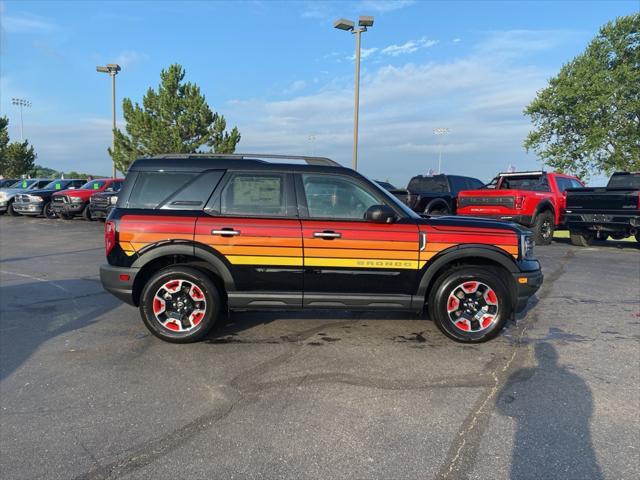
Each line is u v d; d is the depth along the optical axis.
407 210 4.55
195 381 3.60
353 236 4.29
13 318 5.25
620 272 8.30
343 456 2.60
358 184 4.46
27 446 2.69
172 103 26.39
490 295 4.44
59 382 3.57
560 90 35.84
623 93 33.62
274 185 4.41
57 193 18.48
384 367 3.89
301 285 4.36
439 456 2.60
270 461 2.55
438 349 4.33
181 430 2.87
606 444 2.73
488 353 4.23
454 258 4.37
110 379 3.62
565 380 3.64
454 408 3.17
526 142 39.16
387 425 2.94
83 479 2.39
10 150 41.41
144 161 4.54
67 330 4.84
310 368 3.86
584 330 4.94
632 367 3.92
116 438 2.78
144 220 4.29
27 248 11.11
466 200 12.13
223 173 4.43
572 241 11.98
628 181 12.12
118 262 4.34
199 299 4.41
